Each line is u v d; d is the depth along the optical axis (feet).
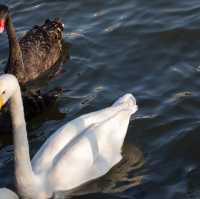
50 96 46.19
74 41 52.11
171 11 53.78
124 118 39.27
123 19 53.57
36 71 50.60
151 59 48.67
